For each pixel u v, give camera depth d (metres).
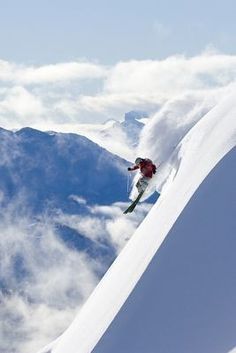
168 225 16.84
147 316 15.54
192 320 15.14
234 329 14.72
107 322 16.02
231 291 15.31
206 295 15.41
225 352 14.33
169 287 15.76
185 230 16.36
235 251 15.83
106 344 15.50
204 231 16.23
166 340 15.04
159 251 16.31
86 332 16.70
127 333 15.47
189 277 15.75
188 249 16.11
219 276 15.58
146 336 15.24
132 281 16.48
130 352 15.14
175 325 15.19
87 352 15.71
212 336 14.76
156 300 15.69
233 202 16.39
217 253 15.90
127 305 15.88
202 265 15.84
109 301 16.83
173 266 16.00
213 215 16.38
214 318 15.00
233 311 15.00
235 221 16.19
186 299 15.48
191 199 16.69
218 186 16.64
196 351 14.62
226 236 16.05
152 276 16.05
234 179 16.62
